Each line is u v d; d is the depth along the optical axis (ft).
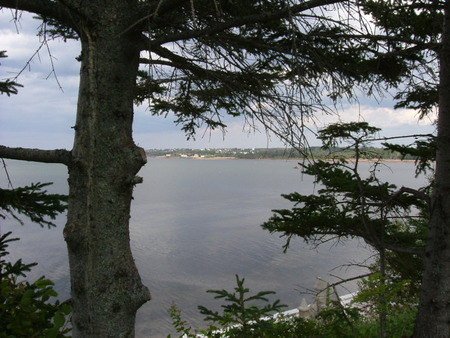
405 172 585.63
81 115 8.39
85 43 8.50
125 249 8.55
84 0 8.39
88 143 8.25
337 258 127.24
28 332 4.63
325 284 33.76
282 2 7.93
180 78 11.98
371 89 11.35
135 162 8.60
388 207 15.05
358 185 14.19
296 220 15.64
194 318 75.97
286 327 10.80
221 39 10.13
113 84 8.54
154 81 11.94
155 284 104.47
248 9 10.01
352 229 15.11
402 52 10.59
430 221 14.24
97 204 8.23
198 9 9.58
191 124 14.78
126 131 8.77
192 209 290.97
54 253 131.34
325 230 15.43
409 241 16.35
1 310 4.66
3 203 10.52
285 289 95.91
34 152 8.33
